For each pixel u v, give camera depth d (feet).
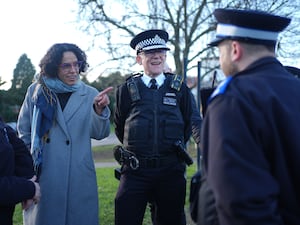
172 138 10.02
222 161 4.67
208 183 5.15
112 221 16.15
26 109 10.90
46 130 10.25
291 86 5.26
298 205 4.98
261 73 5.35
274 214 4.55
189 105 10.57
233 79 5.31
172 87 10.27
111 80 52.65
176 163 10.18
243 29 5.45
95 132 10.26
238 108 4.85
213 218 5.27
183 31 51.24
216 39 5.85
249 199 4.46
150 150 9.97
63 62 10.25
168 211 10.38
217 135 4.83
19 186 8.12
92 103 10.73
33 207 10.41
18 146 9.10
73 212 10.32
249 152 4.68
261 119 4.84
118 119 10.67
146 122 9.96
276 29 5.50
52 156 10.28
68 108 10.52
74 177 10.34
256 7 34.65
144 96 10.13
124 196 10.12
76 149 10.43
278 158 4.86
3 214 8.11
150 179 10.07
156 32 10.37
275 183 4.71
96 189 10.71
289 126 4.88
